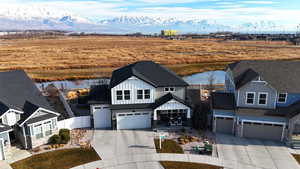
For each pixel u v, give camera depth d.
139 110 26.95
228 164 20.31
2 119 21.95
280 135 24.38
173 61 79.06
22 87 26.55
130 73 27.30
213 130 26.50
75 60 81.50
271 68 27.64
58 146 23.16
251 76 25.38
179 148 22.92
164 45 142.00
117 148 22.88
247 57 86.44
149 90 27.16
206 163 20.45
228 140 24.59
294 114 23.03
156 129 26.72
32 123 22.05
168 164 20.28
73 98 38.34
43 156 21.50
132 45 142.62
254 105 25.22
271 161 20.73
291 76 26.17
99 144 23.67
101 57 88.19
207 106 28.83
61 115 31.11
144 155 21.66
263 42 171.88
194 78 58.34
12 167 19.83
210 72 66.06
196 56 90.19
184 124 27.44
